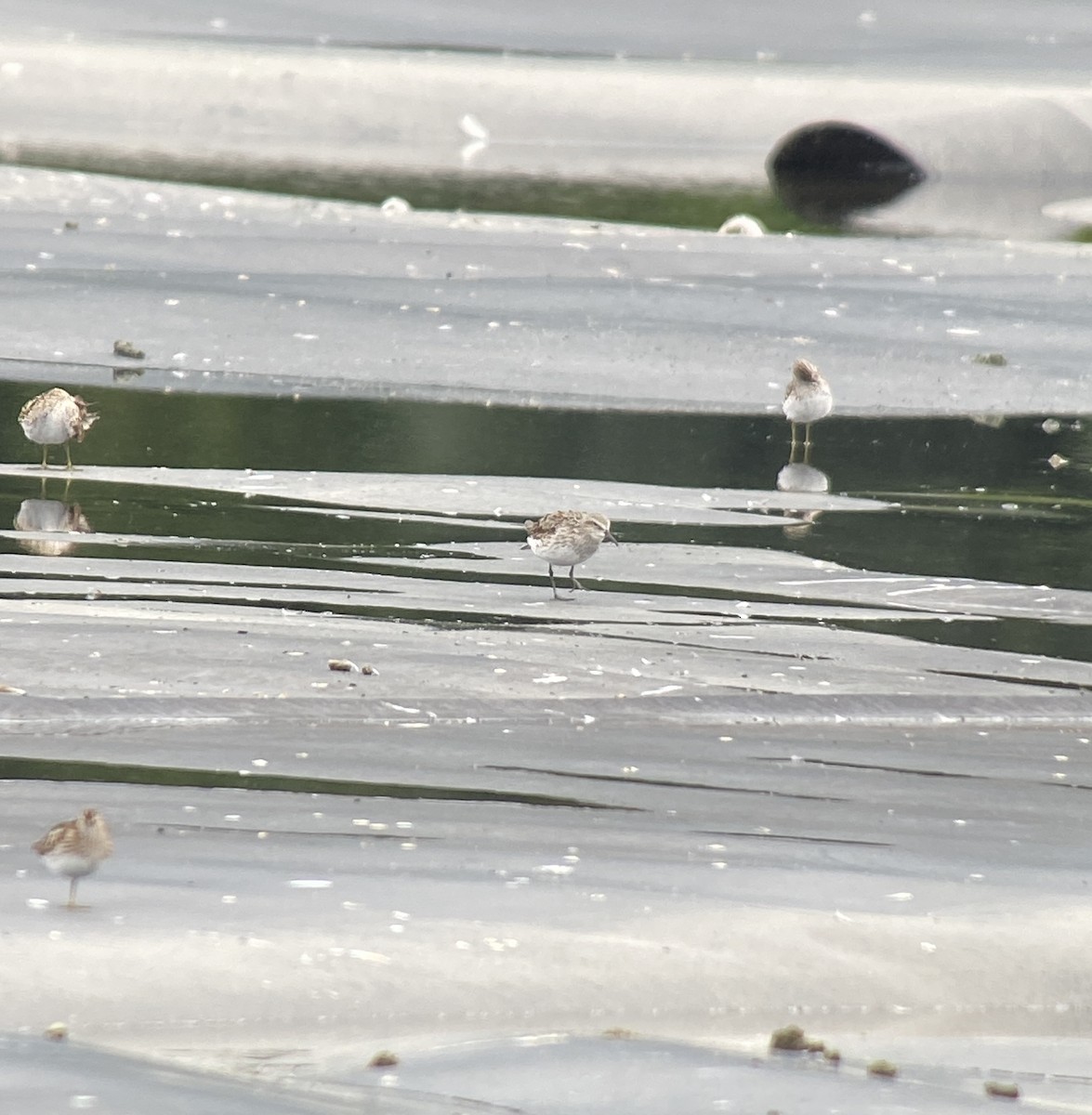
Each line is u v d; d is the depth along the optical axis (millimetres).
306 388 37625
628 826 17328
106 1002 13141
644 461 33469
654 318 43719
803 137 90312
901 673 22453
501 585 25281
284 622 22891
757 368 40812
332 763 18516
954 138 93125
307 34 122250
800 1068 12586
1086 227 75062
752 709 20938
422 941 14406
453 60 112188
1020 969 14672
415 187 77062
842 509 30875
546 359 40375
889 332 44031
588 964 14227
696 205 76500
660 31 130875
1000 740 20562
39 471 30453
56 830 14602
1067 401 40094
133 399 35906
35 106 96938
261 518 28328
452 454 33156
